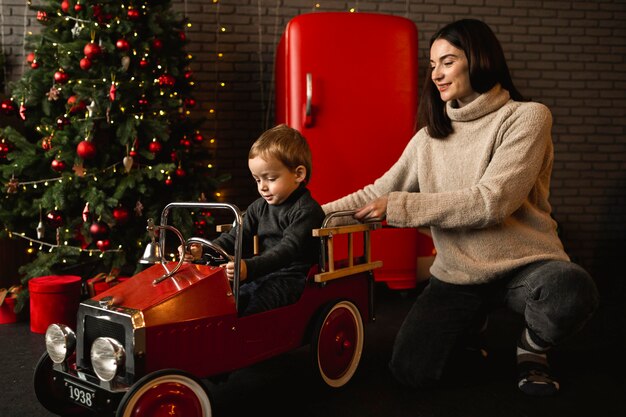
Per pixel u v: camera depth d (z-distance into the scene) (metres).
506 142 1.71
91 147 2.74
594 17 4.46
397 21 3.25
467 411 1.67
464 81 1.76
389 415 1.64
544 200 1.84
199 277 1.49
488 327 2.64
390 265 3.28
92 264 3.35
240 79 4.14
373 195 2.04
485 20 4.34
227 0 4.09
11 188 2.87
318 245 1.84
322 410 1.67
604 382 1.90
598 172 4.54
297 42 3.14
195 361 1.42
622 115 4.53
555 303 1.62
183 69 3.40
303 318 1.76
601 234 4.55
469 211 1.65
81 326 1.43
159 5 3.23
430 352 1.82
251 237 1.94
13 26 3.86
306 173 1.81
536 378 1.80
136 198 3.09
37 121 3.19
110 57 2.96
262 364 2.09
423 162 1.93
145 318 1.32
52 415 1.66
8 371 2.08
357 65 3.19
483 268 1.75
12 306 2.81
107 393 1.31
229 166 4.17
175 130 3.32
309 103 3.09
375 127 3.22
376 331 2.61
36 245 3.32
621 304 3.31
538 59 4.43
